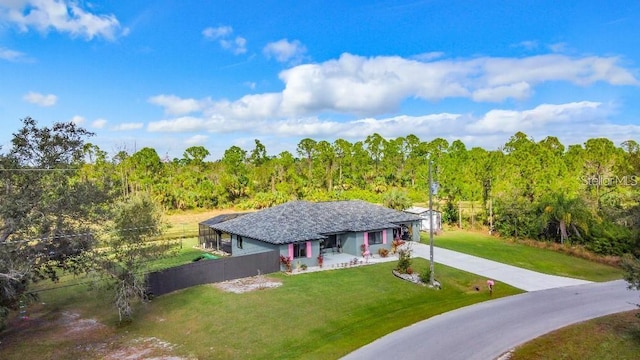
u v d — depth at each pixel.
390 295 28.42
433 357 18.62
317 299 27.31
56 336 22.86
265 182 89.75
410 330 22.14
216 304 26.52
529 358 18.44
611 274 36.16
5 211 20.89
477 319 23.77
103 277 25.22
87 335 22.97
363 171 94.31
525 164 54.94
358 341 20.86
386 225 42.34
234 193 87.50
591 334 21.08
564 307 25.98
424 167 66.69
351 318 24.25
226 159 98.50
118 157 74.19
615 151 64.31
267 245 36.03
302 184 85.81
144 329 23.56
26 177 22.78
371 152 103.38
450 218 62.22
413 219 46.19
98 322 24.97
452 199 61.78
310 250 36.53
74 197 23.77
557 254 44.03
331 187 92.94
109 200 25.53
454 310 25.55
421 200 69.06
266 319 23.94
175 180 82.81
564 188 52.78
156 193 75.06
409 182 97.75
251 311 25.17
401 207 59.16
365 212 45.34
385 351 19.44
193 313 25.30
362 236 40.78
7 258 20.55
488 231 56.91
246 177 89.25
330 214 43.28
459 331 21.86
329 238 41.84
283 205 44.31
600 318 23.69
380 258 39.69
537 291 29.94
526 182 54.31
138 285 25.12
